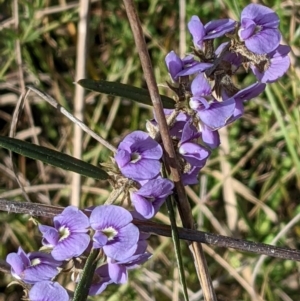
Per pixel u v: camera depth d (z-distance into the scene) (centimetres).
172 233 15
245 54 15
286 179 30
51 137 32
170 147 15
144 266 28
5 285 30
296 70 27
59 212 16
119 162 15
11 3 31
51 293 15
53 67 32
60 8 30
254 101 30
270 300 28
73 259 15
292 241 29
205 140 15
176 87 15
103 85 16
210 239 16
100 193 30
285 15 29
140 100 16
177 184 15
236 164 30
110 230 14
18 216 30
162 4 31
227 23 15
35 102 32
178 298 28
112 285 28
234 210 29
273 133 29
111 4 32
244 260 28
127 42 31
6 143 16
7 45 30
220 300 29
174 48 31
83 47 27
